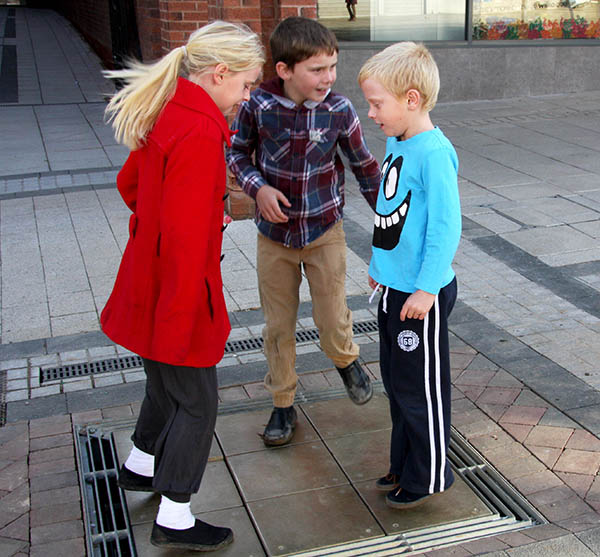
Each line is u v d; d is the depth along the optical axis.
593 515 2.65
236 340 4.21
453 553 2.47
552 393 3.49
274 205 2.71
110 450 3.18
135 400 3.57
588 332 4.13
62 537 2.60
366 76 2.36
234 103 2.30
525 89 12.10
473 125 10.11
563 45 11.98
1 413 3.47
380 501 2.78
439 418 2.54
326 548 2.54
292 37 2.53
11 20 26.06
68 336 4.29
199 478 2.44
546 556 2.44
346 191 7.25
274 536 2.60
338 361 3.10
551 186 7.08
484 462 2.99
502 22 11.74
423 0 11.26
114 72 2.24
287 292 2.98
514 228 5.91
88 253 5.55
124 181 2.47
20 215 6.49
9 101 12.49
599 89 12.38
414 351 2.48
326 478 2.93
